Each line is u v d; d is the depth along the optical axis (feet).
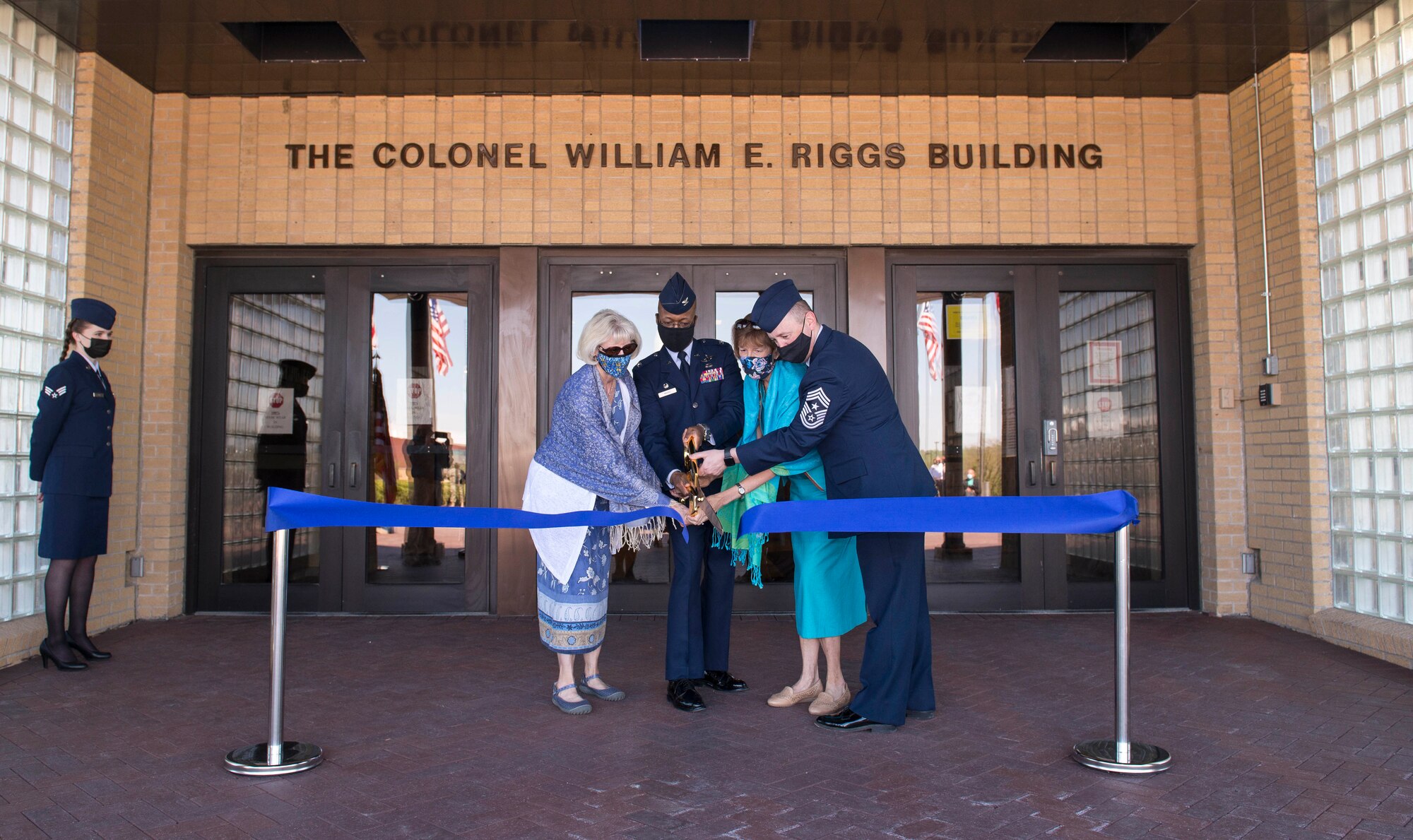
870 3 16.29
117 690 13.69
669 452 13.37
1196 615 19.79
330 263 20.48
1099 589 20.52
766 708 12.76
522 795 9.42
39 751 10.82
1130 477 20.72
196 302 20.47
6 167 15.99
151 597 19.36
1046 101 20.54
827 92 20.29
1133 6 16.38
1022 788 9.59
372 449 20.43
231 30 17.26
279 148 20.26
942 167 20.43
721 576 13.82
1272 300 18.83
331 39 18.76
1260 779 9.88
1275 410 18.75
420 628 18.65
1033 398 20.58
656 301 20.62
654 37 18.66
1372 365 16.49
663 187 20.25
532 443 19.97
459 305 20.53
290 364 20.48
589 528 12.39
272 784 9.75
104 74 18.21
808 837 8.38
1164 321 20.84
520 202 20.21
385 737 11.43
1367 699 13.12
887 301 20.59
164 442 19.56
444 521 11.03
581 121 20.30
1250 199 19.56
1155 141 20.59
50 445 14.71
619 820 8.77
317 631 18.35
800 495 13.12
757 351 12.84
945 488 20.59
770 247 20.47
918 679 12.25
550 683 14.21
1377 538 16.40
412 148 20.26
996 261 20.75
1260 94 19.17
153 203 19.92
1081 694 13.42
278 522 10.19
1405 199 15.72
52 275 17.10
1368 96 16.58
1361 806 9.12
